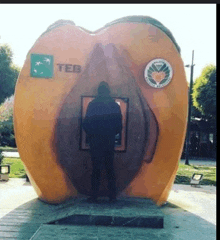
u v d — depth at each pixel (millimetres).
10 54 15430
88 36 5602
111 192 5191
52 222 4305
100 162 5141
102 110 5148
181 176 11492
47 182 5531
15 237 3910
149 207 4922
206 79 19156
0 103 16297
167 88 5527
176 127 5504
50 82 5492
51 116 5477
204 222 4902
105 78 5594
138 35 5570
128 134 5621
